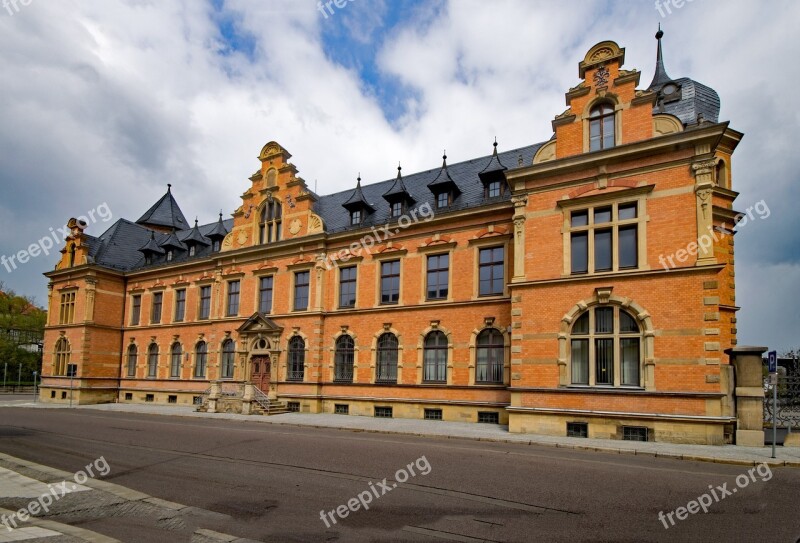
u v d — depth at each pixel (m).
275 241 28.58
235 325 29.78
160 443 15.59
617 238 17.14
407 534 7.39
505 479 10.54
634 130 17.33
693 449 13.84
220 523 7.86
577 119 18.50
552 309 17.75
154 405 32.00
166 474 11.30
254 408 25.06
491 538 7.23
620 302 16.56
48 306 38.03
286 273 28.23
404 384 23.30
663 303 15.93
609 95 17.95
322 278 26.77
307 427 19.84
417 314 23.61
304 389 26.23
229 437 16.77
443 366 22.75
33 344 61.03
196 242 35.12
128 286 37.31
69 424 20.91
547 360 17.53
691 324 15.42
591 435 16.34
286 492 9.69
